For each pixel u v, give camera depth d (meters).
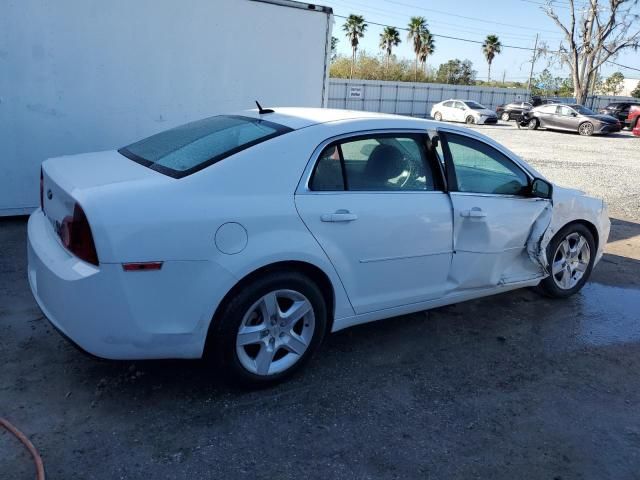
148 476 2.52
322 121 3.45
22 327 3.79
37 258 2.96
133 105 6.56
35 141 6.14
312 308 3.24
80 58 6.15
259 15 7.12
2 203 6.14
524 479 2.67
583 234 4.89
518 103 35.28
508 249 4.21
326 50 7.77
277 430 2.89
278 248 3.00
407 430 2.97
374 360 3.70
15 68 5.88
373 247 3.41
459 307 4.70
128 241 2.65
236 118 3.74
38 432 2.75
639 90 70.06
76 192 2.75
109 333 2.72
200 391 3.18
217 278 2.85
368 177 3.47
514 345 4.06
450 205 3.78
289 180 3.13
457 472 2.68
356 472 2.63
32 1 5.78
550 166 14.40
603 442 2.99
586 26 41.97
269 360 3.17
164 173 3.02
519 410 3.24
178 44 6.66
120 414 2.93
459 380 3.52
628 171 14.02
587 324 4.52
